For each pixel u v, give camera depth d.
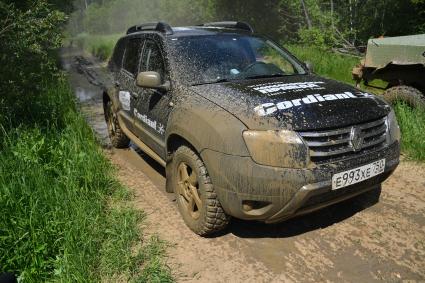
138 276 2.89
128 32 5.61
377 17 12.78
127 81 4.92
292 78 3.82
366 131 3.08
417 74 5.70
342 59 10.48
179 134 3.40
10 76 5.79
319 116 2.91
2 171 3.78
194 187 3.41
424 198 3.96
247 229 3.54
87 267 2.88
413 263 2.99
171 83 3.78
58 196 3.51
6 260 2.89
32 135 4.77
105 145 6.02
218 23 5.06
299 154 2.79
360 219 3.61
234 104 3.12
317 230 3.47
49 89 7.17
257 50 4.24
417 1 10.99
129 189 4.32
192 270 3.02
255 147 2.82
